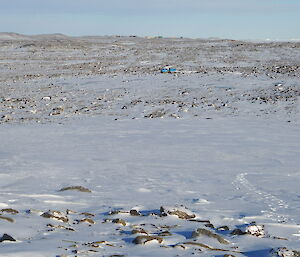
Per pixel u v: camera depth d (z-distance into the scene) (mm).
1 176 14602
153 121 28453
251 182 14078
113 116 30438
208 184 13766
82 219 8945
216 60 58812
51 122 28609
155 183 13836
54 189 12789
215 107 32406
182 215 9508
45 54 70188
